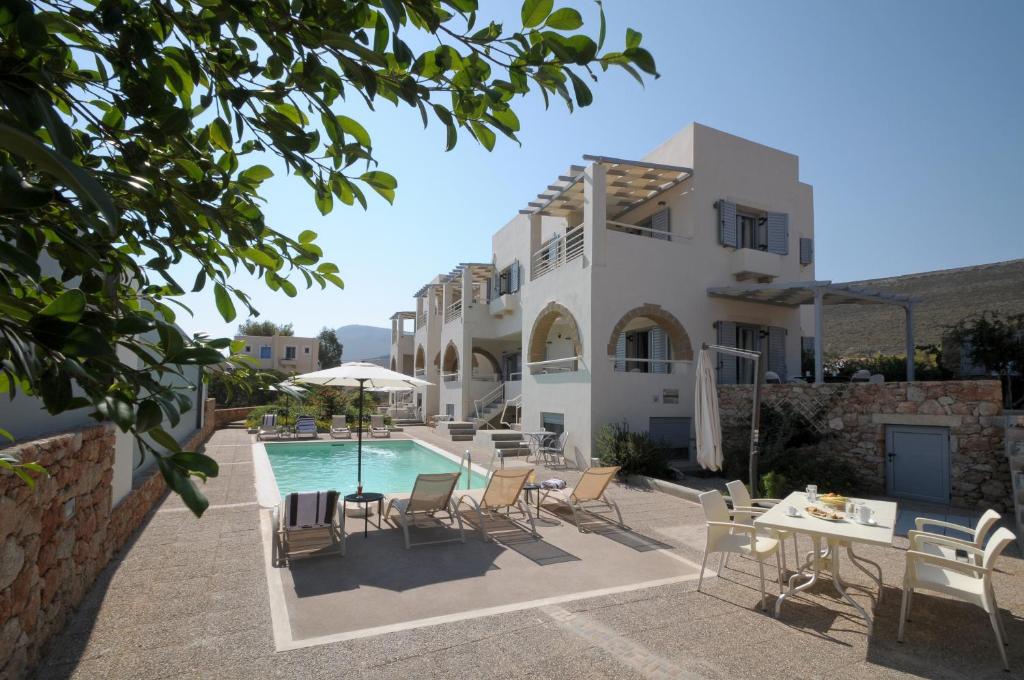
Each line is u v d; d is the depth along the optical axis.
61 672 4.14
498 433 18.33
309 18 1.39
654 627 5.15
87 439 5.54
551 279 16.77
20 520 3.83
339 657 4.48
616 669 4.38
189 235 1.87
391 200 1.89
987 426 10.14
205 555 6.88
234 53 1.63
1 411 5.51
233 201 1.90
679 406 15.23
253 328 56.19
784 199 17.67
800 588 5.68
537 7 1.31
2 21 0.97
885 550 7.75
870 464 11.70
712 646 4.80
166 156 1.66
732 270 16.44
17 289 1.41
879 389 11.65
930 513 9.94
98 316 1.04
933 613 5.60
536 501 10.47
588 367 14.36
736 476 12.91
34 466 1.41
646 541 8.06
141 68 1.40
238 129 1.58
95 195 0.81
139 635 4.76
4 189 0.89
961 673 4.42
